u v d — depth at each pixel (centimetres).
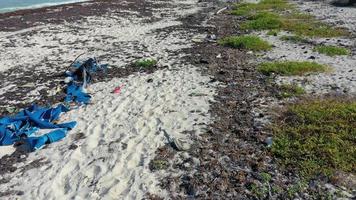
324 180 759
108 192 768
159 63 1639
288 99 1155
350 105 1052
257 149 887
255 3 3488
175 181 786
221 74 1428
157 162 855
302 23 2300
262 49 1758
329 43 1819
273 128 969
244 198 726
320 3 3172
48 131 1058
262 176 780
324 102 1100
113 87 1378
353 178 761
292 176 781
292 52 1691
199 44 1952
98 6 3669
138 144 944
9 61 1825
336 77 1323
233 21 2628
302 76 1355
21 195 788
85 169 859
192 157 867
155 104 1183
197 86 1315
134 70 1567
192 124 1026
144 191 761
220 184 768
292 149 869
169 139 952
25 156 938
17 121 1090
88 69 1570
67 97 1297
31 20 2931
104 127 1054
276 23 2300
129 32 2402
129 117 1105
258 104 1132
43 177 844
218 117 1060
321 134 912
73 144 971
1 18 3067
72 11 3356
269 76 1373
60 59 1819
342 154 831
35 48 2055
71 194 776
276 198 720
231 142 924
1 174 866
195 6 3703
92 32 2441
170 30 2405
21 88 1449
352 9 2714
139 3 3938
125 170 842
